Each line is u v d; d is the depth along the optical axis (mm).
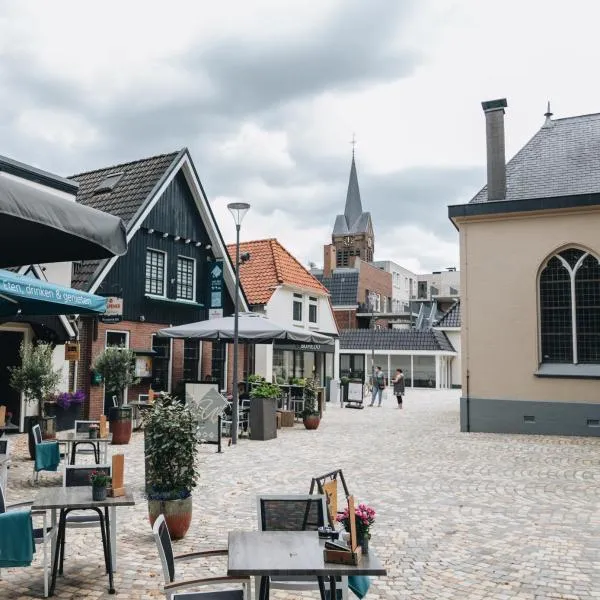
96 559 6461
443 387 50719
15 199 3902
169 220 22641
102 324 19422
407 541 7262
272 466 12156
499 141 19297
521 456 13656
